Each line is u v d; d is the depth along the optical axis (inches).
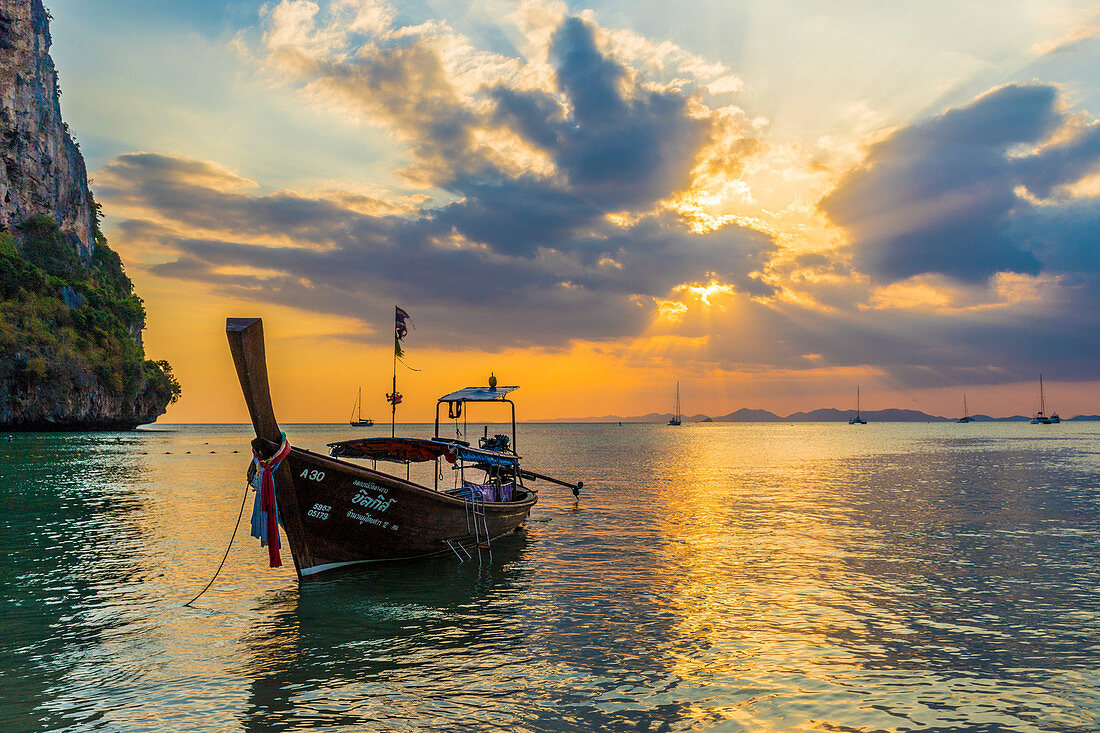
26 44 4643.2
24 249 4569.4
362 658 367.2
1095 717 300.5
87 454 2258.9
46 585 523.8
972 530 796.0
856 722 293.7
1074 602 484.1
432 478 1444.4
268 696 315.9
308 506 520.7
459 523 622.5
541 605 473.4
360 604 474.9
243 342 461.7
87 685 328.8
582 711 301.3
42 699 312.3
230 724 287.1
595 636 405.4
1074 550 675.4
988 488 1289.4
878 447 3363.7
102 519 854.5
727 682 335.3
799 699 315.9
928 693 323.9
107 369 4414.4
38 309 4116.6
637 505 1041.5
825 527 820.6
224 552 649.6
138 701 310.3
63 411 4092.0
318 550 541.0
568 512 962.1
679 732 282.2
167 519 857.5
